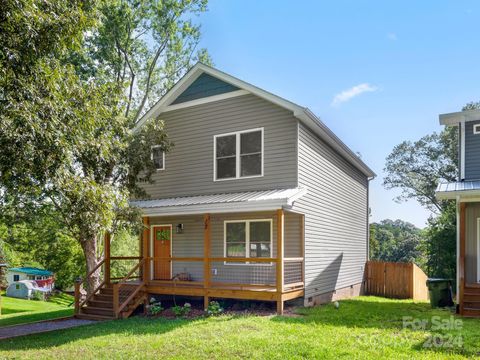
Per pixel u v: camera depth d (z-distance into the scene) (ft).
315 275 49.65
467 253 46.65
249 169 48.80
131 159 48.88
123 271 88.33
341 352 25.34
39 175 24.61
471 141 50.03
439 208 122.72
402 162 128.57
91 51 70.79
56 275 101.50
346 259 62.80
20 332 37.50
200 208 44.14
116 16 68.23
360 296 67.31
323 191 53.72
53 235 69.26
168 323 37.35
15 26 21.74
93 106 31.04
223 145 50.98
